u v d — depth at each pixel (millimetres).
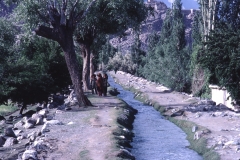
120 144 15430
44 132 17062
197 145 16219
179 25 56969
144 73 72312
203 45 31312
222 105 27688
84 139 15625
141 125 22797
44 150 13734
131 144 17109
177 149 16328
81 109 25156
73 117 21750
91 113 23078
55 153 13430
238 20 46344
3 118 26844
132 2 28062
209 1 45031
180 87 50875
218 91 33469
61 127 18516
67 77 35594
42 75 28844
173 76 51688
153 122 23953
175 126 22375
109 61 101875
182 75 51156
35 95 28516
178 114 25266
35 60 32812
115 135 16672
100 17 30453
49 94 30094
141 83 58344
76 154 13305
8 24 29547
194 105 28672
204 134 17344
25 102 29000
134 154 15297
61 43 24969
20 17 27484
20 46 32375
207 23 46000
